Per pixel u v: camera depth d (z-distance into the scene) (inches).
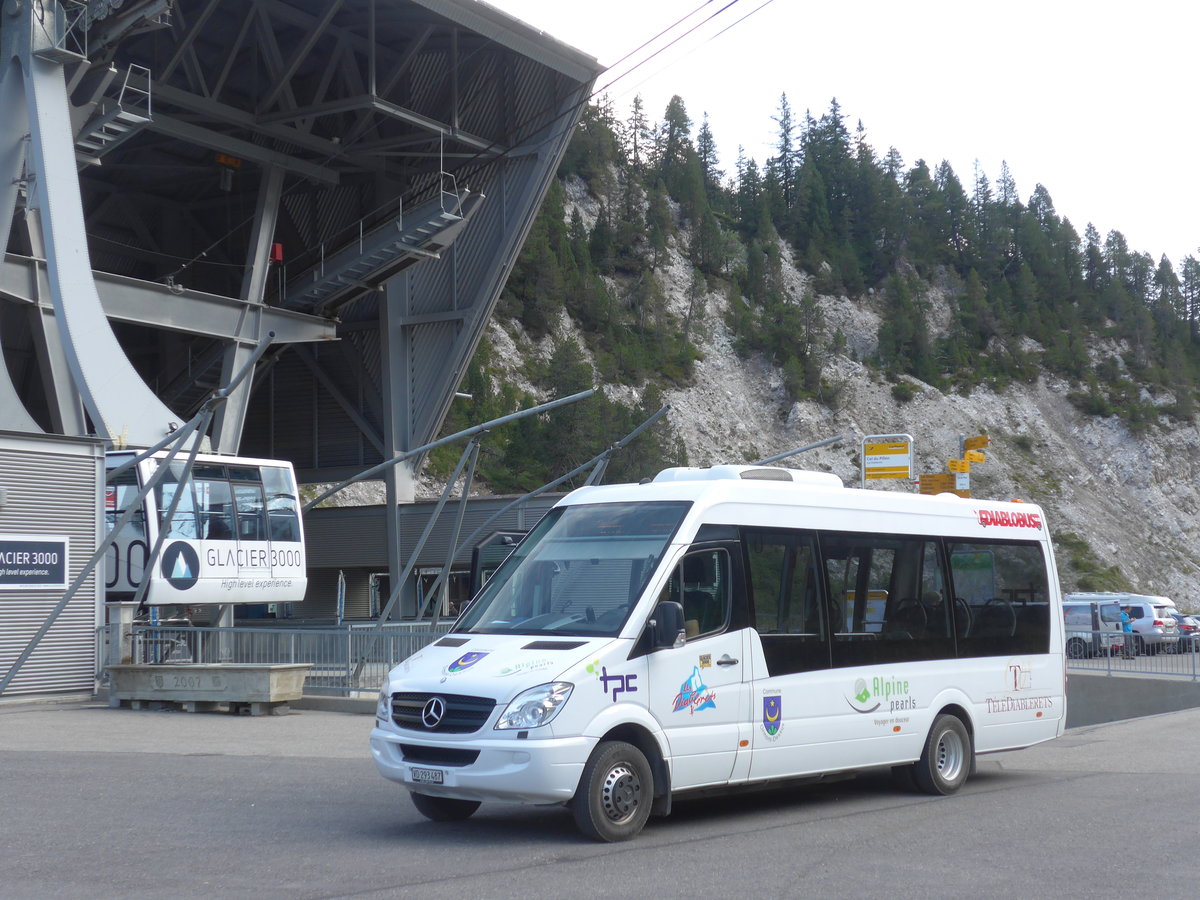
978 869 305.6
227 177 1553.9
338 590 2084.2
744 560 394.3
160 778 476.4
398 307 1771.7
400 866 308.7
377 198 1676.9
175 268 1807.3
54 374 1225.4
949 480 1034.1
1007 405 6407.5
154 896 273.6
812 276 7204.7
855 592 430.6
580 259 5935.0
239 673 776.3
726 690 377.1
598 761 341.4
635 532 385.7
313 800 422.0
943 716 456.8
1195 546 6003.9
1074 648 1237.7
